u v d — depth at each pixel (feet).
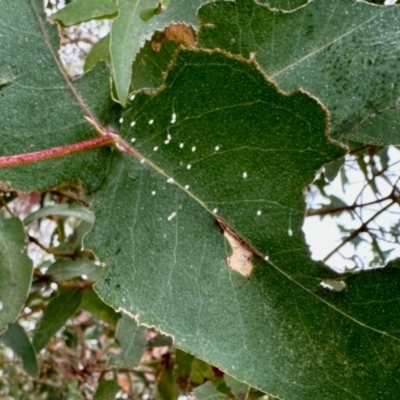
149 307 0.42
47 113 0.44
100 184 0.44
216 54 0.40
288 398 0.40
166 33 0.48
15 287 0.62
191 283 0.42
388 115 0.48
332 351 0.40
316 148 0.40
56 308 0.81
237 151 0.42
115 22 0.47
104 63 0.45
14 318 0.61
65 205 0.75
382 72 0.41
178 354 0.85
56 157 0.44
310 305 0.41
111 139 0.44
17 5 0.45
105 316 0.86
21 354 0.77
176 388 0.86
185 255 0.42
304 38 0.43
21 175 0.44
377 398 0.39
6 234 0.63
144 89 0.43
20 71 0.44
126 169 0.44
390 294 0.40
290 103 0.40
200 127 0.42
